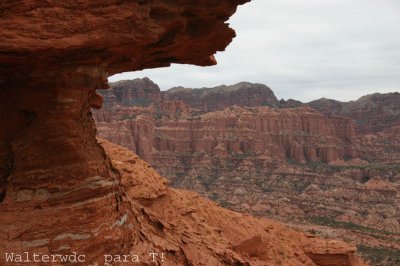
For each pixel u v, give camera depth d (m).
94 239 14.87
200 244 21.47
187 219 28.67
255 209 127.00
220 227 30.94
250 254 28.73
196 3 17.16
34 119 15.01
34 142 14.66
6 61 13.84
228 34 19.02
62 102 14.57
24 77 14.70
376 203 134.62
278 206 130.38
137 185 28.78
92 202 15.09
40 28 13.26
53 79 14.48
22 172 14.55
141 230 18.53
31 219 14.04
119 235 16.14
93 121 17.19
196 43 19.08
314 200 139.00
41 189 14.52
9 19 13.00
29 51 13.27
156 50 18.12
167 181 32.03
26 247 13.66
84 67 14.77
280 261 30.56
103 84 16.34
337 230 104.31
